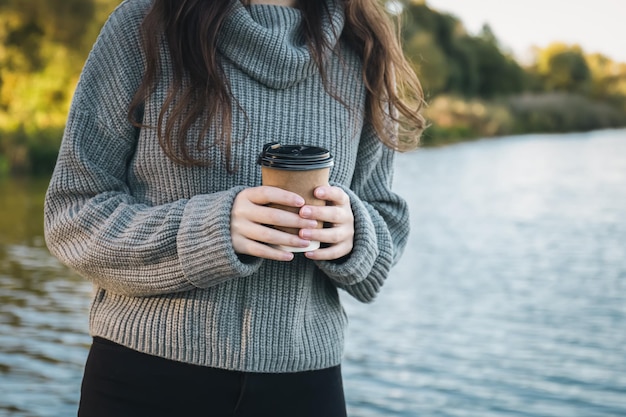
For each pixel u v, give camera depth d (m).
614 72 50.75
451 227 11.83
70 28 22.64
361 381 5.08
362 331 6.21
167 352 1.59
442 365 5.44
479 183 17.92
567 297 7.51
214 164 1.61
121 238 1.56
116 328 1.62
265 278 1.60
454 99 37.97
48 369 5.06
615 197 15.65
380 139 1.78
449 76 40.53
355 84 1.75
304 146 1.47
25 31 22.30
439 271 8.61
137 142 1.67
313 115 1.67
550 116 42.75
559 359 5.66
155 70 1.60
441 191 16.42
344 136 1.71
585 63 49.50
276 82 1.62
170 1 1.60
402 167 21.62
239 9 1.60
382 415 4.52
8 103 21.31
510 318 6.71
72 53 22.61
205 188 1.62
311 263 1.65
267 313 1.61
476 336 6.16
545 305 7.18
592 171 20.98
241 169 1.62
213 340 1.58
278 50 1.60
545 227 11.91
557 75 48.78
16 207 12.75
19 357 5.27
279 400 1.63
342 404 1.73
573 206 14.35
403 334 6.15
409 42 37.75
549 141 34.00
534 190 16.77
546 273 8.59
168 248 1.52
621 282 8.18
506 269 8.78
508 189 16.89
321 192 1.44
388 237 1.72
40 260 8.59
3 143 17.97
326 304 1.72
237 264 1.46
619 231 11.59
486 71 43.91
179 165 1.61
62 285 7.43
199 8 1.58
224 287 1.59
